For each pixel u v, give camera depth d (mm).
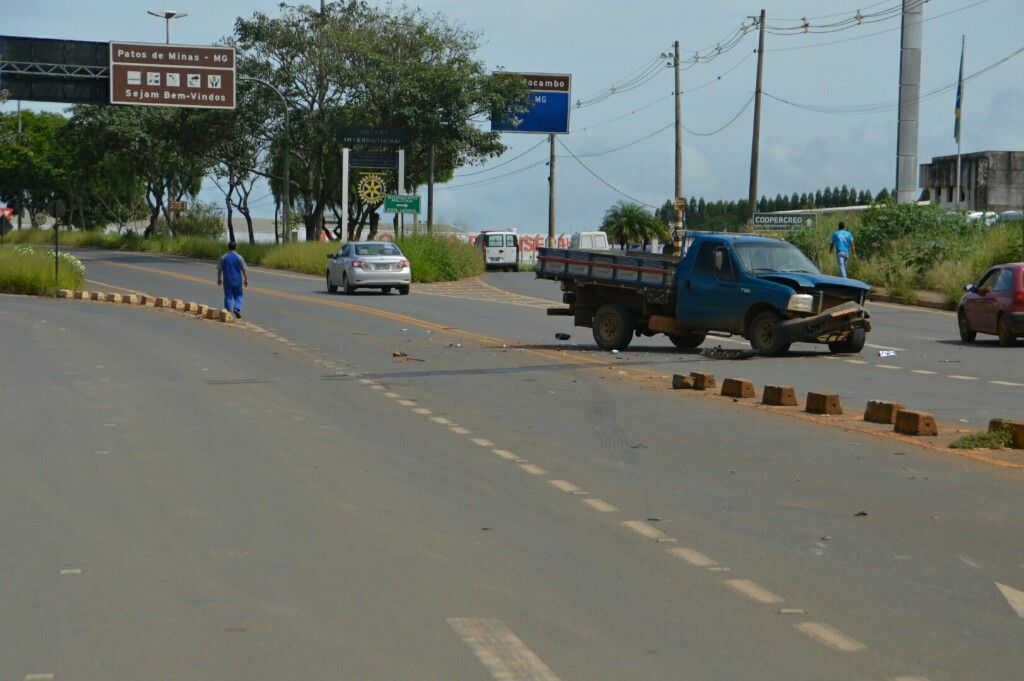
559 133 135250
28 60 112250
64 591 13477
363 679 10695
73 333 48656
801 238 91000
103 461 21656
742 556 15156
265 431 25141
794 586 13805
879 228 85812
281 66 128375
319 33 127062
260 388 32406
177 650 11461
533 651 11461
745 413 27953
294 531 16375
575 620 12445
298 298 73750
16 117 186750
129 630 12078
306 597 13250
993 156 141375
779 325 40812
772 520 17188
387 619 12453
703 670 10961
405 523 16891
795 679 10742
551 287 93062
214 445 23375
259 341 46625
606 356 41906
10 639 11805
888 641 11859
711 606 12977
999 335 45906
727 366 38500
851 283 41688
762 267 42000
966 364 39250
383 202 123250
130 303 69188
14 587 13633
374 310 63938
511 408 28812
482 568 14516
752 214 97000
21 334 48062
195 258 136125
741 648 11586
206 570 14367
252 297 74188
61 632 12008
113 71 113312
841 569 14562
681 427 25859
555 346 45719
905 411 24953
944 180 148750
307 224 135375
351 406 29078
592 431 25297
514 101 131375
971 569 14625
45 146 189875
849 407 29141
